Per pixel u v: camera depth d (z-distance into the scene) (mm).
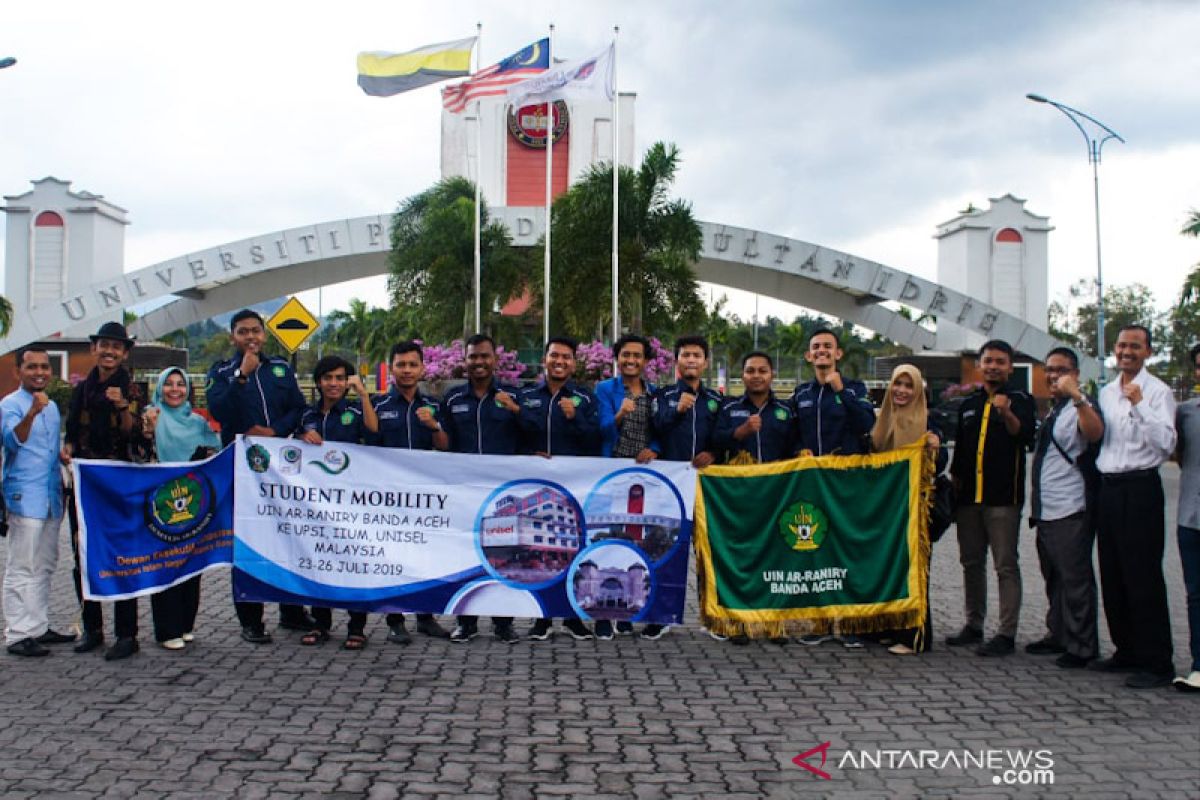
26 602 6352
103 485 6273
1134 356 6004
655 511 6863
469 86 20062
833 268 35562
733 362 64250
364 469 6828
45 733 4883
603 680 5902
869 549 6750
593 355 20188
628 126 46125
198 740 4797
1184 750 4758
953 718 5238
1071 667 6258
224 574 9438
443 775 4379
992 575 9805
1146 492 5895
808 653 6613
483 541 6844
